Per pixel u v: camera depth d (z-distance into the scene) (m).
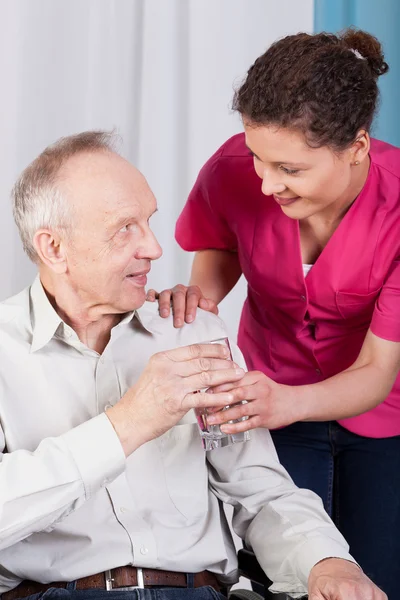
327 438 2.09
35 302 1.61
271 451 1.73
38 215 1.53
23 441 1.58
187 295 1.80
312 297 1.94
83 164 1.52
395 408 2.05
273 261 1.95
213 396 1.44
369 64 1.70
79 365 1.61
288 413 1.66
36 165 1.54
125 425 1.42
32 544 1.55
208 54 3.11
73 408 1.60
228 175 1.98
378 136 2.95
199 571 1.63
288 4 3.13
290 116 1.52
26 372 1.60
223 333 1.77
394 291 1.86
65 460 1.40
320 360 2.03
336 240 1.86
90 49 2.99
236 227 2.00
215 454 1.71
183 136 3.13
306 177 1.59
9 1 2.85
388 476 2.04
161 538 1.60
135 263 1.55
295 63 1.54
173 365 1.43
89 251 1.52
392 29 2.94
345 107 1.54
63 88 2.94
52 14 2.90
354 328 1.99
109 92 3.03
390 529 2.02
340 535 1.61
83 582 1.55
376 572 2.02
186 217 2.14
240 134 2.03
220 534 1.67
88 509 1.57
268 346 2.11
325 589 1.47
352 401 1.77
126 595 1.51
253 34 3.13
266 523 1.63
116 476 1.43
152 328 1.73
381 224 1.84
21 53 2.88
